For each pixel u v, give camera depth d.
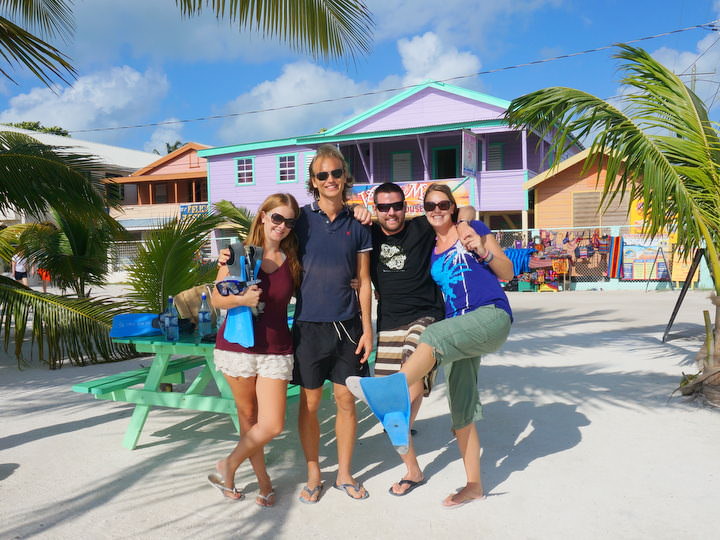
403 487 3.28
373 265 3.38
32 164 7.12
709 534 2.75
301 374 3.15
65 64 5.49
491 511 3.04
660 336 8.48
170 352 4.08
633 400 5.07
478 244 2.99
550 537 2.75
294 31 5.65
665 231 16.23
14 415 5.07
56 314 7.21
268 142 24.50
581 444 4.02
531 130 5.25
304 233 3.17
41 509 3.11
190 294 4.64
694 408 4.80
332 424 4.73
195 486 3.42
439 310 3.40
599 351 7.42
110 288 20.88
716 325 4.94
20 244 9.38
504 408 4.97
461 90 21.47
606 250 17.03
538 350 7.57
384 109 22.77
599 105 4.89
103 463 3.82
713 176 4.82
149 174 30.81
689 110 4.86
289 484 3.45
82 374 6.92
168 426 4.69
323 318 3.12
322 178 3.13
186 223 6.73
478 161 21.59
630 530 2.80
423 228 3.35
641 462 3.67
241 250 3.01
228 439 4.32
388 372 3.34
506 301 3.11
